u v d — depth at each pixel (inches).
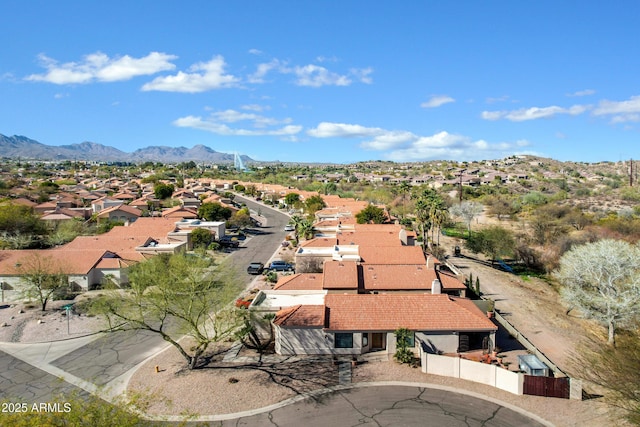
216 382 1242.0
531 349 1469.0
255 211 5423.2
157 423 1043.3
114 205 4719.5
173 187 6008.9
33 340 1556.3
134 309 1497.3
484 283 2448.3
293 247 3233.3
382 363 1353.3
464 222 4458.7
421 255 2209.6
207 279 1680.6
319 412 1099.9
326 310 1472.7
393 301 1512.1
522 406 1125.1
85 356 1432.1
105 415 778.2
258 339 1489.9
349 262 1948.8
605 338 1738.4
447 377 1272.1
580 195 6240.2
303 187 7519.7
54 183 6574.8
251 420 1068.5
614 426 1028.5
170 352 1454.2
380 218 3415.4
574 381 1160.8
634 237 3088.1
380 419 1069.1
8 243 2824.8
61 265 2098.9
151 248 2556.6
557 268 2689.5
